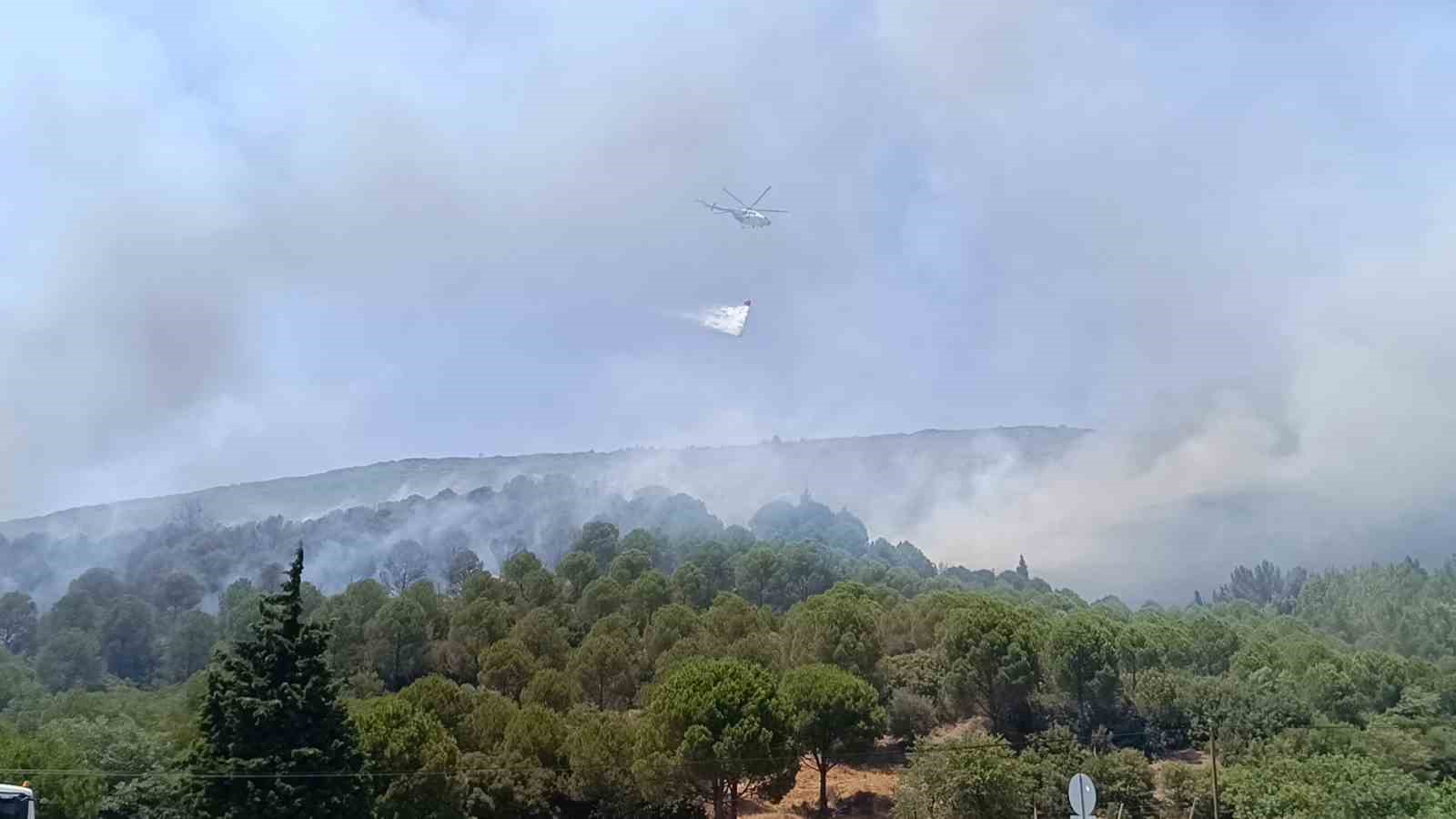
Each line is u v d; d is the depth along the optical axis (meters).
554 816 85.19
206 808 58.03
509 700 101.31
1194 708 102.00
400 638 142.25
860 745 94.06
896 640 135.88
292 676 61.47
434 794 74.00
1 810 36.81
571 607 171.75
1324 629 187.25
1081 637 108.75
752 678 86.62
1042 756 83.94
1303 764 72.75
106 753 73.50
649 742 84.50
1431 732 89.19
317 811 58.25
